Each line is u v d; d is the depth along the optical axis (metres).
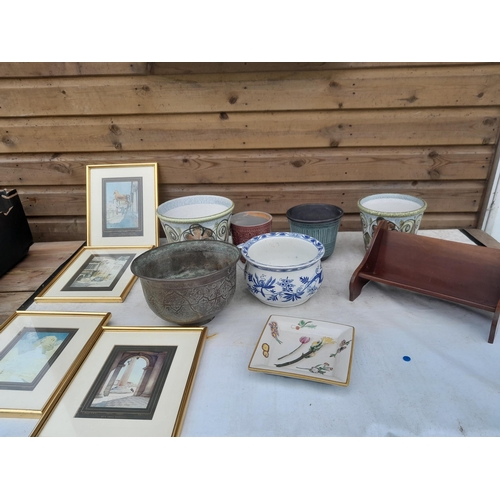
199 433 0.73
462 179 1.44
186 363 0.87
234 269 0.98
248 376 0.85
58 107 1.35
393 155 1.40
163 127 1.38
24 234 1.45
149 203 1.46
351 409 0.76
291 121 1.35
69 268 1.32
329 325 0.96
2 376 0.86
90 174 1.46
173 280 0.87
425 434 0.71
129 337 0.96
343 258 1.35
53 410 0.78
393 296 1.12
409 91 1.28
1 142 1.42
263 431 0.73
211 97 1.32
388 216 1.18
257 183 1.49
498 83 1.25
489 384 0.80
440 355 0.88
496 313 0.88
